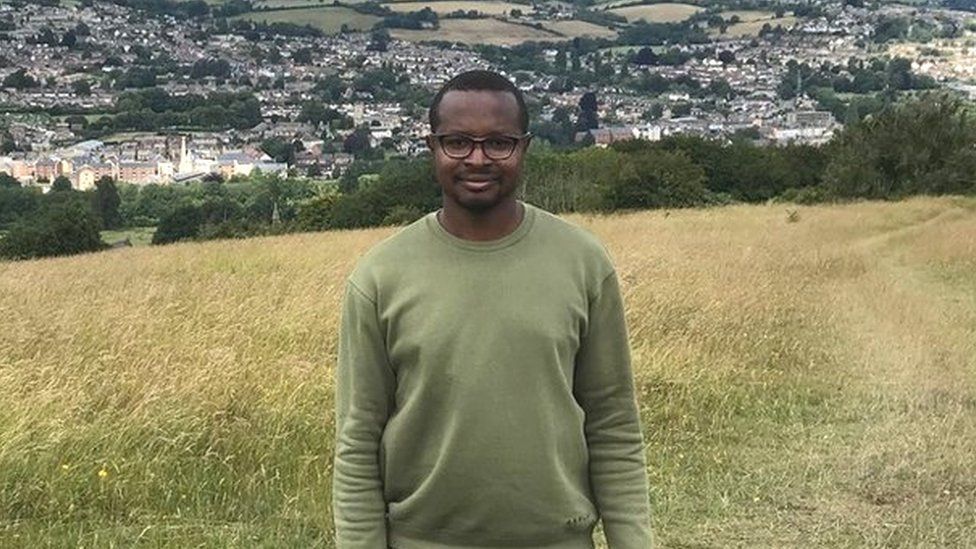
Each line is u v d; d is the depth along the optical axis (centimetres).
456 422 239
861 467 670
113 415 609
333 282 1197
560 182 3959
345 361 251
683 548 541
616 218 2806
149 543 496
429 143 246
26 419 576
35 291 1212
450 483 243
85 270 1645
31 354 775
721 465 668
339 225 4122
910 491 629
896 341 1105
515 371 239
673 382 812
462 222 244
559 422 245
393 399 250
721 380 848
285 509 539
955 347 1084
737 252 1750
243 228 4256
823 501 610
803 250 1922
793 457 691
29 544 488
